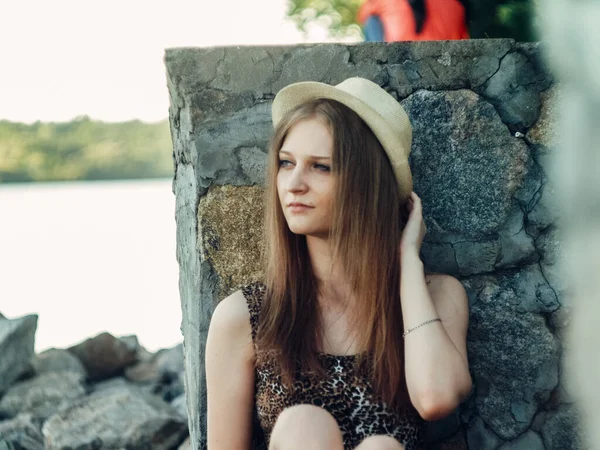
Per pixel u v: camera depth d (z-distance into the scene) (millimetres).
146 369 4984
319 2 6172
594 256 1438
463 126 2475
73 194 25531
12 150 35188
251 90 2430
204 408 2471
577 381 1562
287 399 2078
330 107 2111
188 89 2410
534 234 2477
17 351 4566
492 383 2494
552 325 2471
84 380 4613
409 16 3219
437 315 2080
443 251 2500
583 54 1374
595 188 1408
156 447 3473
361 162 2104
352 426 2068
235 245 2449
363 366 2094
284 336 2100
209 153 2424
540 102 2463
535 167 2475
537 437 2479
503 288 2486
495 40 2463
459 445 2502
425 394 1980
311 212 2092
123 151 36406
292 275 2160
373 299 2131
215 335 2172
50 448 3414
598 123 1396
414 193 2305
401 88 2477
